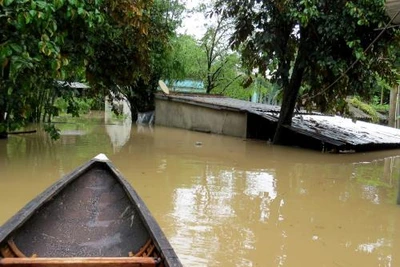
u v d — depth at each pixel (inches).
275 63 470.9
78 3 283.7
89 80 446.3
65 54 315.9
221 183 287.1
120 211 159.9
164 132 613.0
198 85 984.3
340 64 422.6
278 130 515.5
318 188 288.7
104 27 345.7
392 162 432.8
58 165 313.1
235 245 172.4
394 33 407.8
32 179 265.6
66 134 530.0
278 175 327.9
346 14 404.5
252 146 493.0
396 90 765.9
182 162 362.6
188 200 237.6
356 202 253.9
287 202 245.9
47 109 412.8
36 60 261.9
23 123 336.8
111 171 188.1
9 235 116.1
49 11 255.1
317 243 179.6
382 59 445.4
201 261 154.8
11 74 276.5
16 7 251.3
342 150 489.7
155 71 725.9
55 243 137.6
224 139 556.7
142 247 128.4
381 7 385.4
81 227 150.9
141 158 372.2
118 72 454.0
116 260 110.1
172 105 704.4
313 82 468.8
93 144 445.1
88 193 175.2
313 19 422.0
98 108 1034.7
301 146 512.1
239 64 919.7
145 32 364.2
